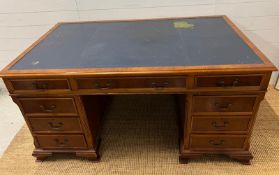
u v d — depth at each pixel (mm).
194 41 1361
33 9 1907
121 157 1566
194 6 1825
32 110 1326
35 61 1251
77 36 1552
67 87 1206
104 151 1617
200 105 1229
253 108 1222
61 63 1212
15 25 1998
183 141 1428
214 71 1074
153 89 1179
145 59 1193
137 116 1919
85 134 1417
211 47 1275
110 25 1721
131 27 1655
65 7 1882
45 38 1545
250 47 1247
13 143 1733
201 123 1302
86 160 1556
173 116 1896
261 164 1448
